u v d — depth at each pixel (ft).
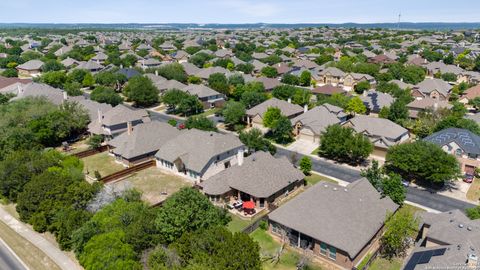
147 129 229.45
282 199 172.96
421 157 180.34
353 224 128.98
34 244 143.43
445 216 137.69
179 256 112.98
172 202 129.70
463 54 583.17
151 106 357.61
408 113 276.82
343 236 124.88
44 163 176.96
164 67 449.06
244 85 365.40
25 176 170.71
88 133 270.67
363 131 239.30
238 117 283.59
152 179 200.03
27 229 153.99
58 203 149.18
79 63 536.01
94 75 438.40
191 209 127.03
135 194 156.66
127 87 363.76
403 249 133.90
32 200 153.28
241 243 109.81
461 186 186.80
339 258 124.67
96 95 329.52
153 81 398.62
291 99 325.42
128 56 576.20
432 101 291.99
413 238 140.77
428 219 140.05
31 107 256.93
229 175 174.60
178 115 325.83
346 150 210.18
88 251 117.50
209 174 195.42
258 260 110.01
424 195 177.99
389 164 211.41
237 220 157.28
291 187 179.01
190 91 352.69
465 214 151.94
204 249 112.98
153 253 113.50
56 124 244.42
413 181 193.26
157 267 106.01
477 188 184.44
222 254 107.14
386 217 137.39
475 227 123.03
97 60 585.63
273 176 170.91
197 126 240.53
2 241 146.00
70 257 134.92
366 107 303.07
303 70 457.27
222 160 202.28
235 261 105.29
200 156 195.72
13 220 161.17
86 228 126.62
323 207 137.59
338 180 196.03
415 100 300.81
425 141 192.75
